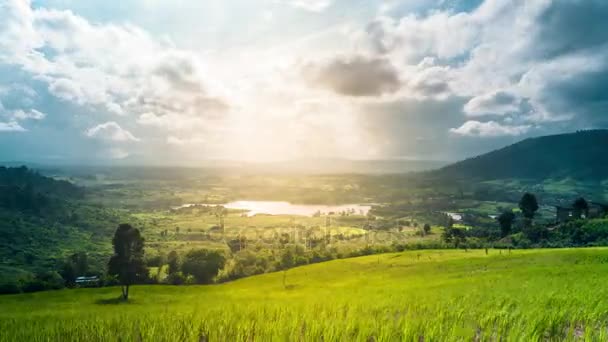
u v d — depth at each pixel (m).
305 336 9.50
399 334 9.84
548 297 15.12
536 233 141.75
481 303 15.30
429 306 14.77
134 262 77.81
